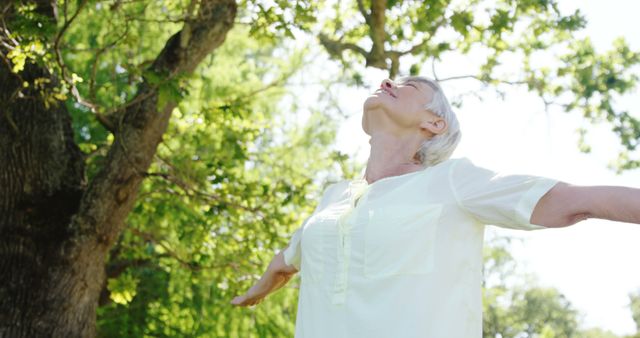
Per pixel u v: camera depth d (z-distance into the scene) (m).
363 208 2.32
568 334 25.92
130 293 6.68
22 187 6.19
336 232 2.34
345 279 2.28
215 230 8.26
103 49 5.73
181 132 8.09
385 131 2.48
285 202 7.78
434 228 2.22
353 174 7.94
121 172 6.35
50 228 6.23
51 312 6.13
